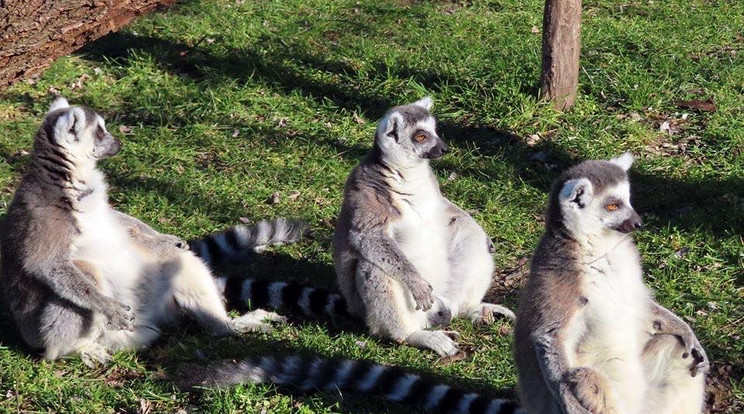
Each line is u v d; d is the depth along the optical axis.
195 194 10.20
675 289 8.29
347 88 12.64
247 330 7.82
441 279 8.07
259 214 9.88
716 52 13.62
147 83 12.63
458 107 12.07
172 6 14.95
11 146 11.09
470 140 11.39
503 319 7.93
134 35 13.98
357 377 6.81
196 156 11.11
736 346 7.43
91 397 6.93
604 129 11.45
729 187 10.08
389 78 12.66
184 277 7.75
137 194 10.12
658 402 6.11
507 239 9.32
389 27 14.63
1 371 7.23
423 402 6.63
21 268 7.28
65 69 12.84
